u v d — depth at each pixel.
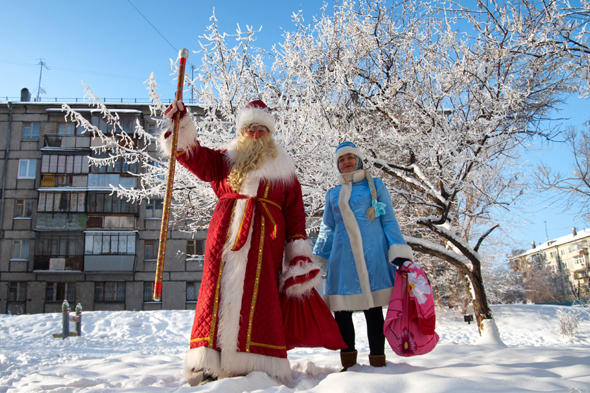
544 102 6.49
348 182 2.84
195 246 22.42
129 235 21.91
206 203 6.83
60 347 7.98
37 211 22.03
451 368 2.15
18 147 22.98
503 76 6.51
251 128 2.75
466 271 6.68
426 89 6.71
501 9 6.60
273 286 2.41
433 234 13.49
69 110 6.07
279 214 2.62
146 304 21.80
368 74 7.55
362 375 1.94
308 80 6.48
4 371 3.51
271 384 2.10
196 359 2.19
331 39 7.24
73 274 21.89
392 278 2.63
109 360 3.60
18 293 21.86
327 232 2.90
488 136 6.37
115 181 22.20
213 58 6.63
